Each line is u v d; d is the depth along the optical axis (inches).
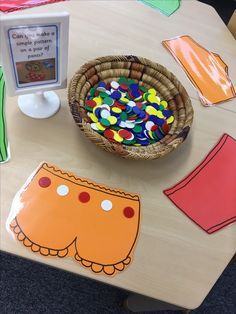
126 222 29.7
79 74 33.3
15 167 30.2
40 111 33.7
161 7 47.8
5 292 49.4
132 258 28.2
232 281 58.3
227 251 30.8
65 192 29.9
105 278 27.0
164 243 29.7
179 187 33.1
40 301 49.9
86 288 52.3
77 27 41.7
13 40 26.1
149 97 36.2
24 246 26.8
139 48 42.4
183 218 31.5
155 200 31.7
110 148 30.1
